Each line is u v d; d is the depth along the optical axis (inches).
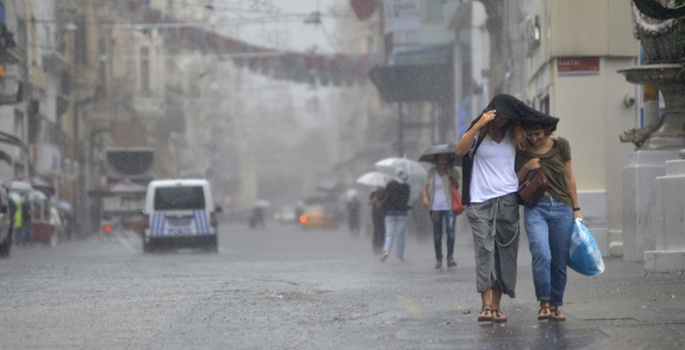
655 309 716.7
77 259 1878.7
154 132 6678.2
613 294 818.8
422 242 2837.1
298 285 1051.3
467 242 2559.1
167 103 6648.6
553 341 606.2
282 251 2373.3
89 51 4857.3
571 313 712.4
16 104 3417.8
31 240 2945.4
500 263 687.1
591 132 1430.9
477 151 690.2
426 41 3427.7
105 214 3843.5
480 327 673.6
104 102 5329.7
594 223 1395.2
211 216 2384.4
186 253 2359.7
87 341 644.7
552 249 692.7
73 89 4805.6
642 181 1141.7
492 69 2432.3
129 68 5703.7
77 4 3309.5
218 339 651.5
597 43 1427.2
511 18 2190.0
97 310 815.1
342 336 658.2
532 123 679.1
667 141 1144.2
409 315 746.8
